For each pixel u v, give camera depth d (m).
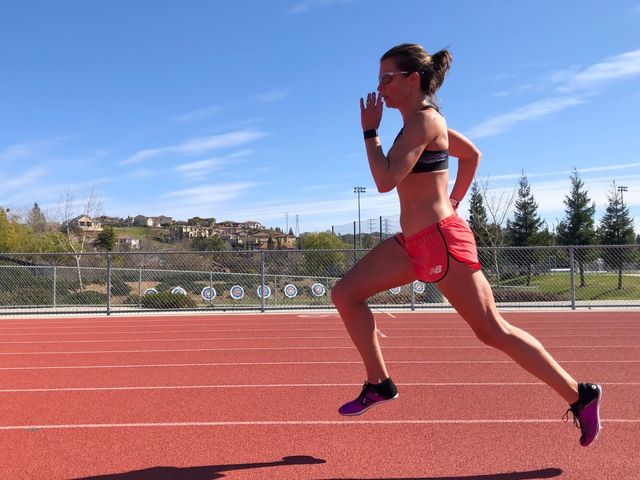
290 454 3.73
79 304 19.55
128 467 3.53
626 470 3.38
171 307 17.31
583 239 38.72
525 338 3.18
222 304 18.66
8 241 39.94
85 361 7.67
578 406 3.23
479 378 6.11
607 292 22.31
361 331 3.43
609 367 6.81
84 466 3.56
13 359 7.91
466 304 3.14
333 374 6.50
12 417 4.72
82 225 48.25
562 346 8.69
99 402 5.23
